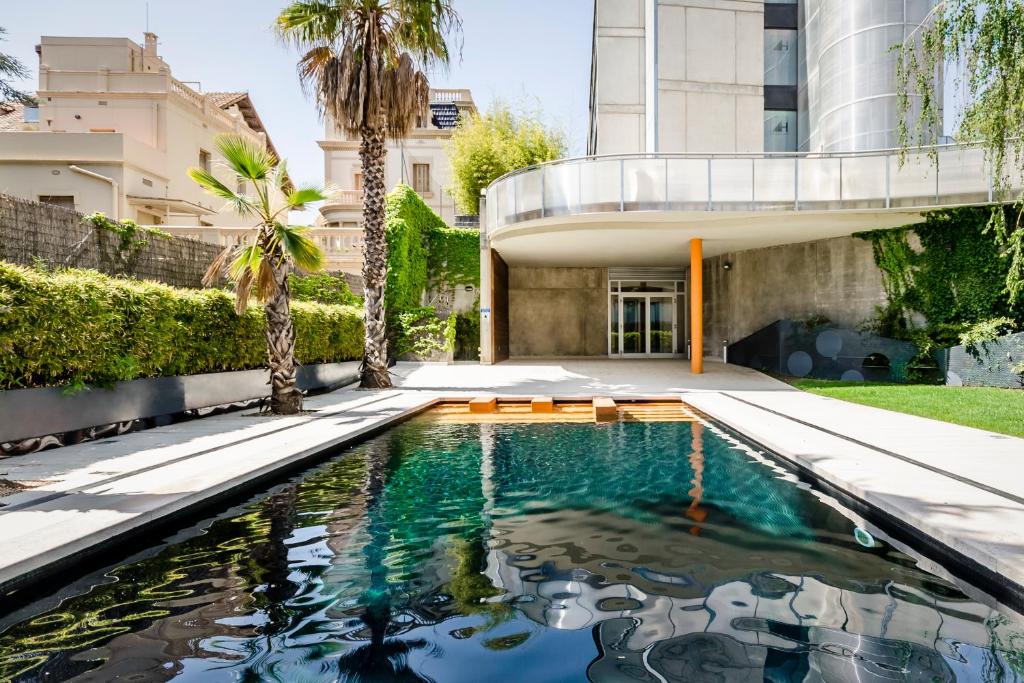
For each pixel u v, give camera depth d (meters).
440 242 18.94
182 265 10.74
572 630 2.55
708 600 2.84
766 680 2.14
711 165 11.71
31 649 2.41
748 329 16.30
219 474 4.77
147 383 7.32
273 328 8.70
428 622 2.64
